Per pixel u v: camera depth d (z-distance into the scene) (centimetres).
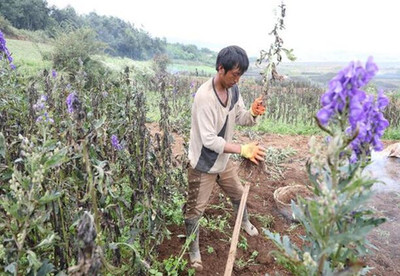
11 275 204
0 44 446
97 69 1272
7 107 393
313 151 158
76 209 263
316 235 164
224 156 354
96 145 288
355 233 162
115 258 269
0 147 260
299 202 178
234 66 305
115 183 310
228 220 457
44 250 251
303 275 174
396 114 1062
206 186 362
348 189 152
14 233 203
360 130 163
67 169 271
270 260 382
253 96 1411
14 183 201
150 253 348
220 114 331
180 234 416
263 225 449
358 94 146
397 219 468
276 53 365
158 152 407
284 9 356
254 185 559
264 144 855
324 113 151
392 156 697
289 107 1171
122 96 452
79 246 172
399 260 388
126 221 356
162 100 411
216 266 373
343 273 164
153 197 333
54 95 387
